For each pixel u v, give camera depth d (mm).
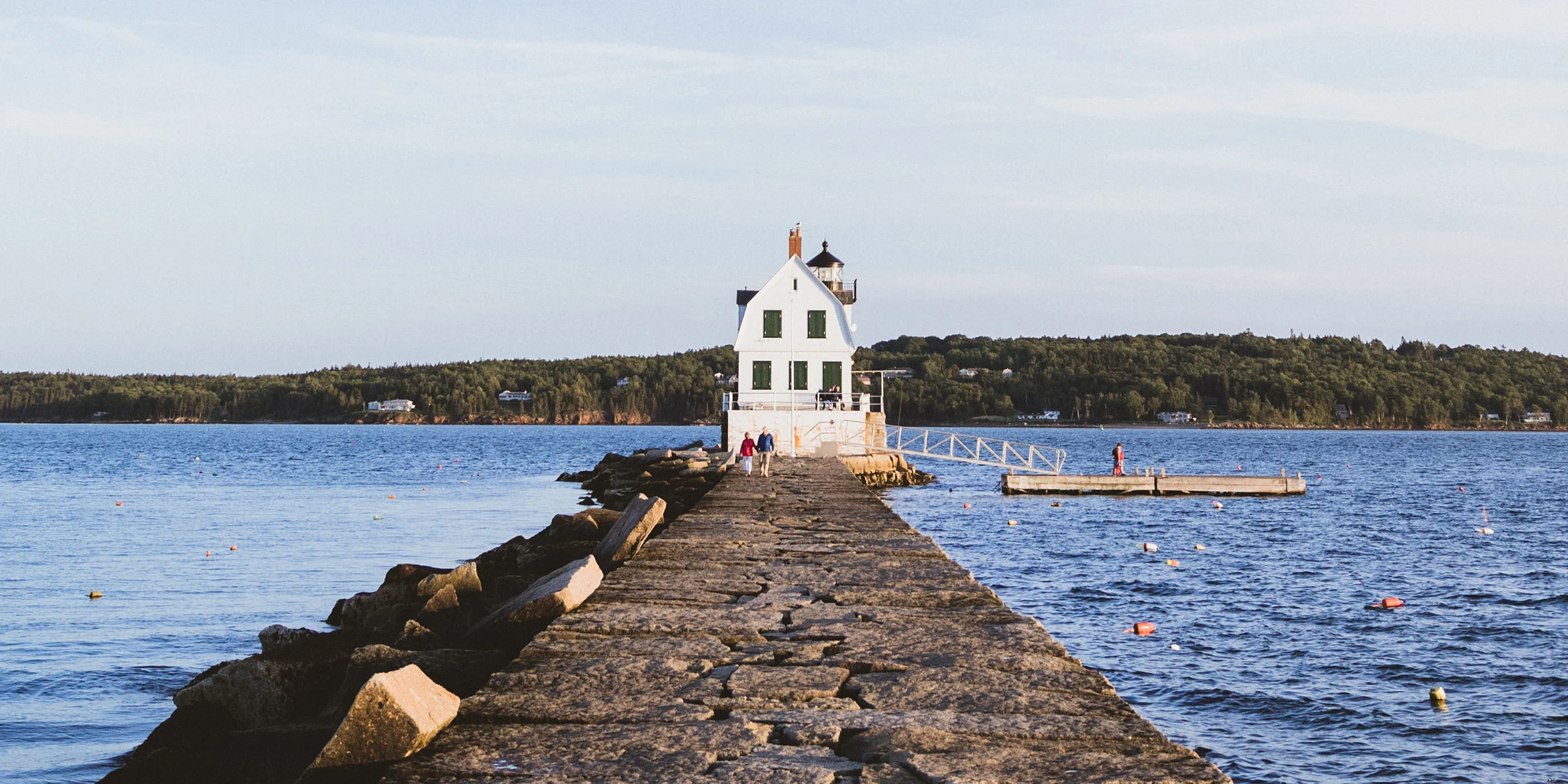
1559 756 14633
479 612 14977
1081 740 5988
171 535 37594
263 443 145500
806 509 22250
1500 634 21578
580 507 49750
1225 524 41406
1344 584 27656
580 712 6535
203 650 19703
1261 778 13828
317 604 24391
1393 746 15047
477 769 5461
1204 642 20859
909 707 6695
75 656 19156
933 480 63688
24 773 13500
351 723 5836
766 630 9141
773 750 5801
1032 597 25469
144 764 9781
